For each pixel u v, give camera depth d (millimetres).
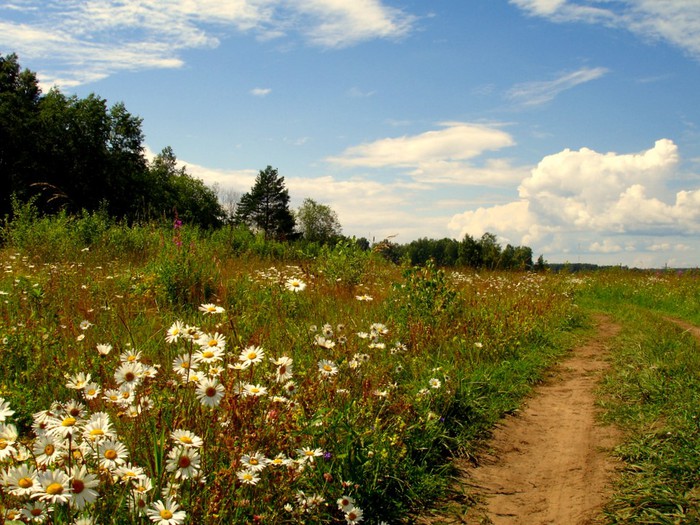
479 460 4066
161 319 6074
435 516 3260
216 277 8133
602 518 3205
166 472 2369
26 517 1829
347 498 2893
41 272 8070
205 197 67500
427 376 5266
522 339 7711
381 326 5117
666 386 5406
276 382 3439
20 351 4547
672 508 3221
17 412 3670
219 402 2836
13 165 37969
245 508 2607
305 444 3195
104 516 2195
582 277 18281
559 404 5445
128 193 45750
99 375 4098
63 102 43031
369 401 3941
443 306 7754
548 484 3684
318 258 11961
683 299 14688
